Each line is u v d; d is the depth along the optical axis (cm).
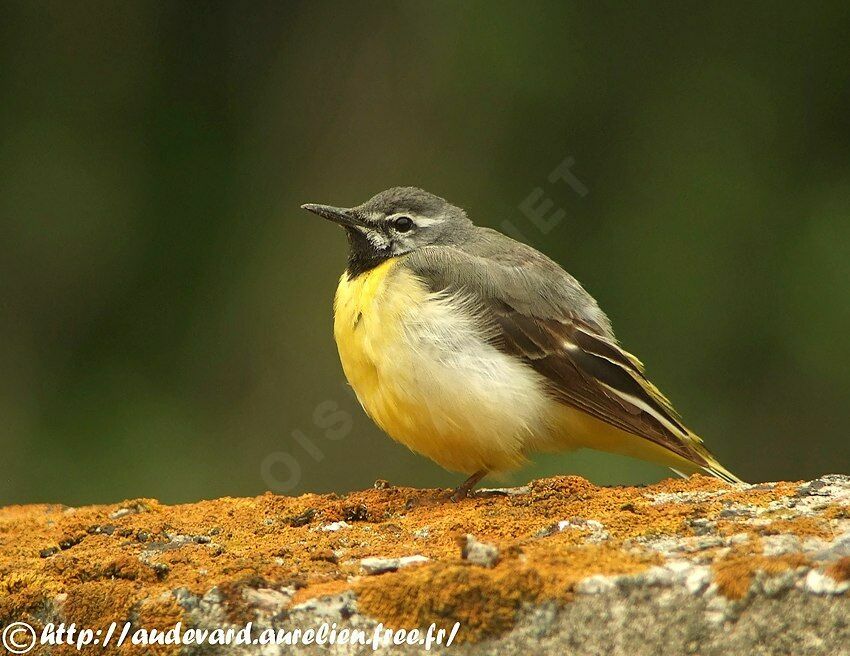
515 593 621
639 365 989
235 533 824
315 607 650
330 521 853
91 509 929
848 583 598
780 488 812
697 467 986
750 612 604
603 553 660
